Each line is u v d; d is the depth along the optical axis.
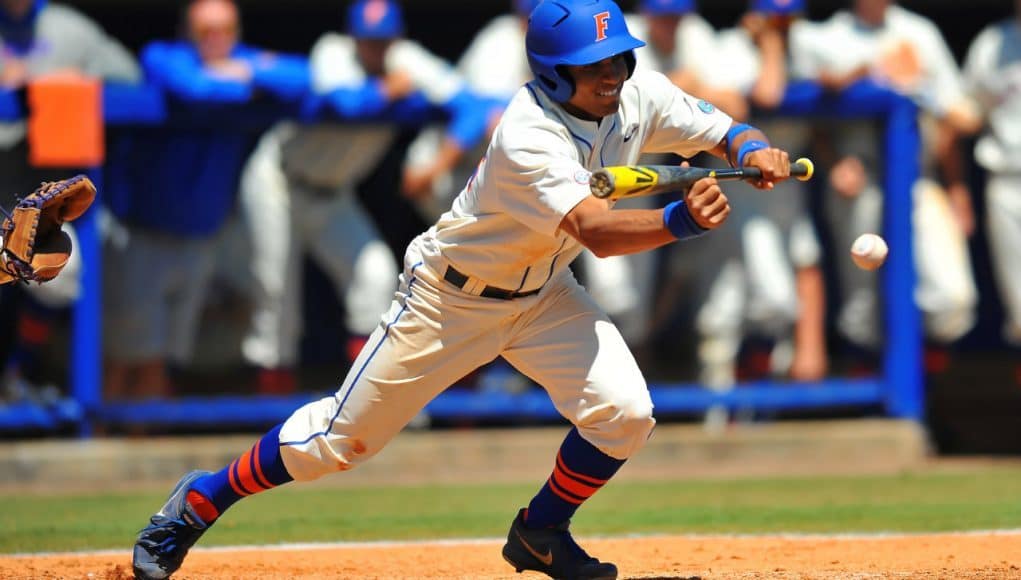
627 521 23.36
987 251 41.97
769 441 31.58
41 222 16.36
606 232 14.07
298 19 40.03
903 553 18.73
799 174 15.03
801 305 33.00
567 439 15.80
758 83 31.38
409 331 15.52
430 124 30.91
